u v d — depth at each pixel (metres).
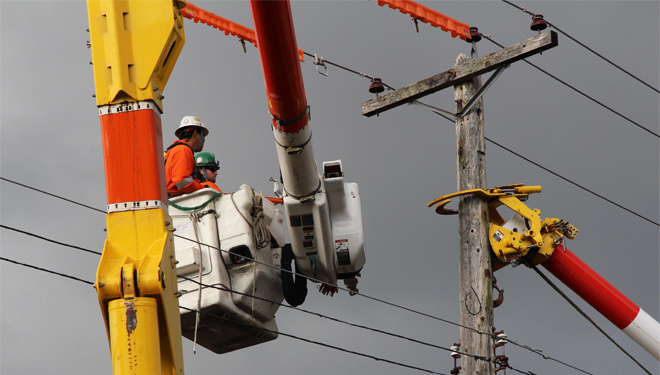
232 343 15.40
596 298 17.23
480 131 16.97
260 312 14.96
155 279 10.91
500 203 16.81
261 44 12.05
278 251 15.57
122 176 11.49
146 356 10.74
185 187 14.70
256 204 14.88
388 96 17.50
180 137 15.93
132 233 11.34
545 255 16.81
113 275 10.97
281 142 13.91
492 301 16.25
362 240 15.28
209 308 14.31
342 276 15.63
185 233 14.65
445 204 16.70
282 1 11.54
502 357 16.50
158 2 11.81
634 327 17.20
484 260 16.34
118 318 10.83
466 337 16.00
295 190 14.67
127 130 11.59
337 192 15.16
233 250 14.55
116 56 11.66
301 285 15.55
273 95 12.95
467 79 16.95
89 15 11.84
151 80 11.71
